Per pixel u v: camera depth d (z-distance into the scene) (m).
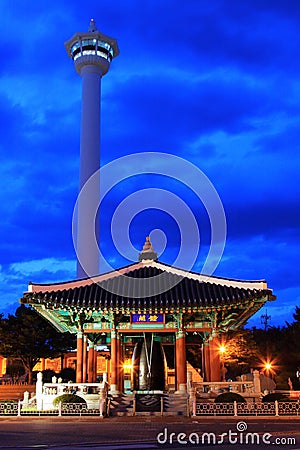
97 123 92.56
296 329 76.94
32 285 37.72
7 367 81.94
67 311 39.06
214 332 38.44
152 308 36.69
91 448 19.73
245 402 32.88
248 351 75.38
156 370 37.97
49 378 70.00
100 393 33.59
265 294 36.16
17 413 32.81
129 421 29.83
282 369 79.94
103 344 42.44
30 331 68.25
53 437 23.00
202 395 35.59
